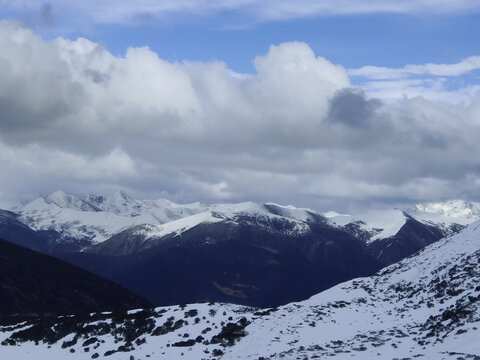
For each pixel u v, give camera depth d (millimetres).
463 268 120500
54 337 123500
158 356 105062
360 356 91812
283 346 101500
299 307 122250
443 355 84750
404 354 90438
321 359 90875
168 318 120000
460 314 100250
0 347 123375
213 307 123812
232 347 104812
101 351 112750
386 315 114125
